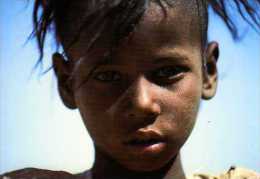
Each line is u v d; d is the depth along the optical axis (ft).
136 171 3.55
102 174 3.65
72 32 3.58
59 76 3.82
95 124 3.45
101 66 3.33
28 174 4.11
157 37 3.29
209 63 3.94
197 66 3.56
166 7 3.32
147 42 3.28
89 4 3.43
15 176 4.10
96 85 3.39
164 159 3.48
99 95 3.39
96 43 3.33
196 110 3.57
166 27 3.31
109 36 3.30
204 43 3.76
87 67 3.42
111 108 3.36
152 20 3.28
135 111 3.30
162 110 3.38
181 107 3.44
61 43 3.80
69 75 3.70
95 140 3.51
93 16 3.38
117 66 3.30
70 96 3.79
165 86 3.38
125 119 3.35
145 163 3.46
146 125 3.35
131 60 3.28
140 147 3.41
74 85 3.63
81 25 3.43
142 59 3.28
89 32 3.39
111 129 3.39
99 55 3.33
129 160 3.46
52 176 4.07
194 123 3.58
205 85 3.91
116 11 3.29
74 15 3.56
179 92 3.42
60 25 3.77
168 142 3.44
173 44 3.34
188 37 3.45
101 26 3.32
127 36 3.27
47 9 3.97
